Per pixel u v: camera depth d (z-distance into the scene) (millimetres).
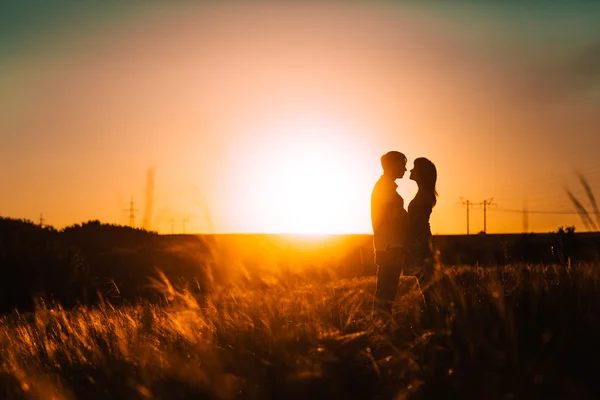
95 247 37312
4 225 42125
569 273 7641
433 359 5422
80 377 6344
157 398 5402
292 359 5934
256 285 9305
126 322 8688
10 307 22391
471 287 7992
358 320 7328
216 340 6918
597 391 4609
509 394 4535
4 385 6137
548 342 5363
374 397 5086
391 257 8711
